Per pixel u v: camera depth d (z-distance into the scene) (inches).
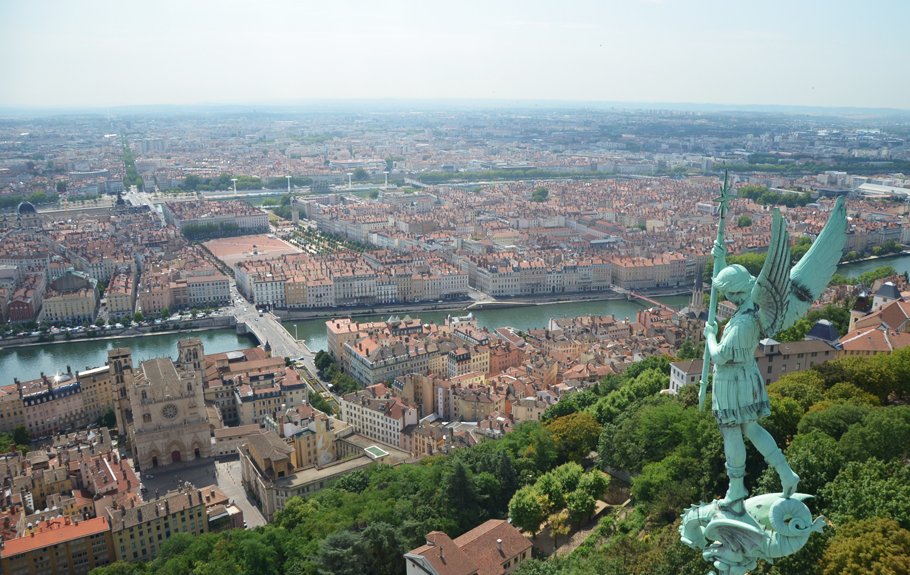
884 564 7839.6
